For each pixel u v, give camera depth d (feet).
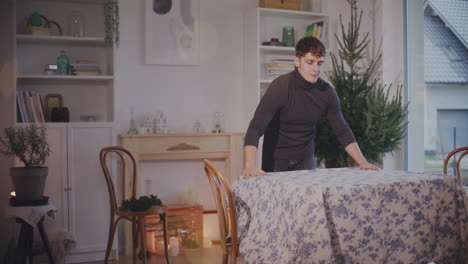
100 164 12.81
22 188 10.55
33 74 13.51
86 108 13.96
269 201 6.78
